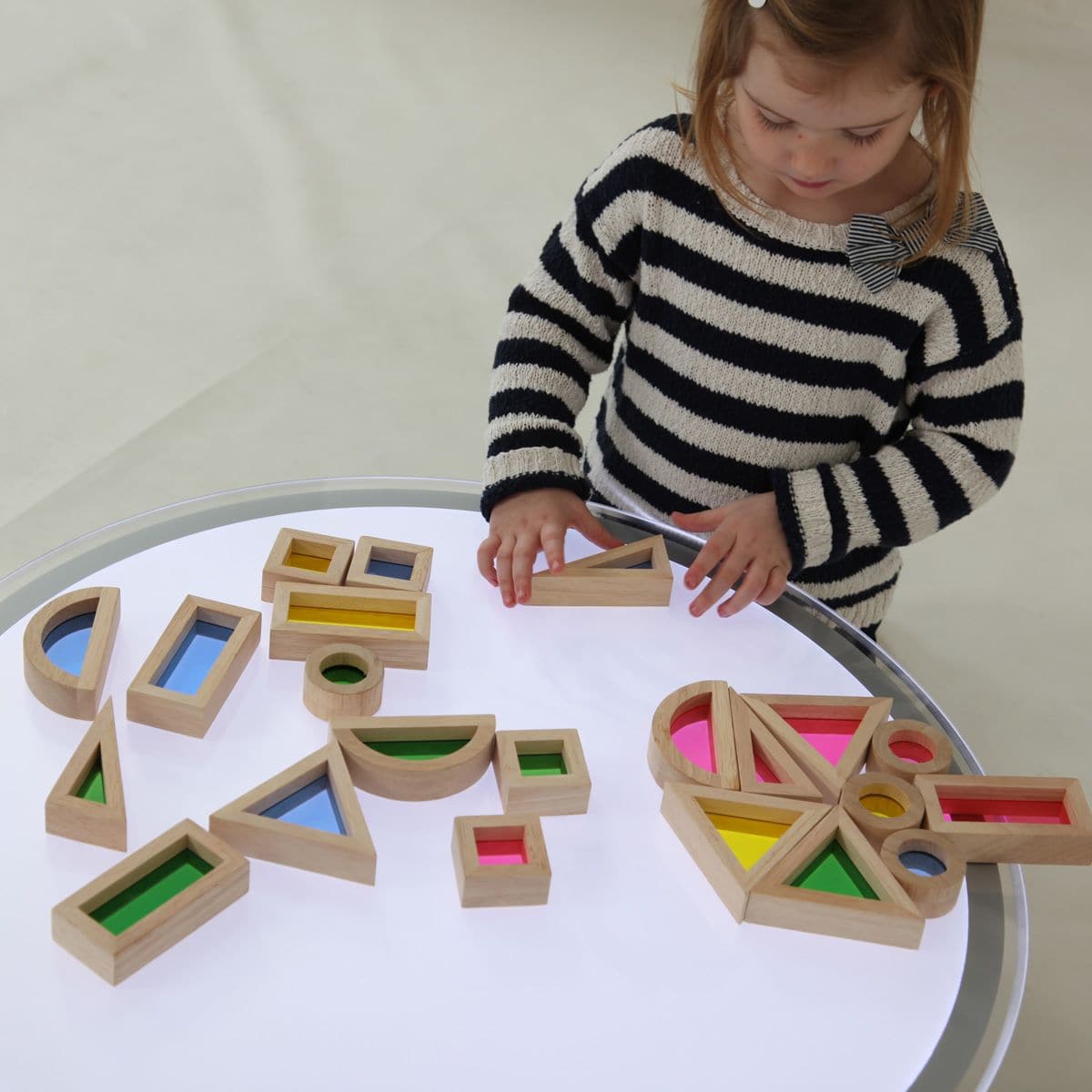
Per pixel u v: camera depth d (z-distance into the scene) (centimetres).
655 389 119
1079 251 251
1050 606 186
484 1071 70
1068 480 205
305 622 92
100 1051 69
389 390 205
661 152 110
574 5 310
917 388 113
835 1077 72
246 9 290
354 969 74
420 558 100
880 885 79
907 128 94
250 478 187
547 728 90
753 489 119
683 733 91
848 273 107
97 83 262
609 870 81
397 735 86
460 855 78
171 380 200
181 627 91
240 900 77
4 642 91
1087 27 327
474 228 239
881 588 129
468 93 275
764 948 78
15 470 182
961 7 90
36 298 211
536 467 110
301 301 218
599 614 100
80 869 77
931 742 90
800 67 87
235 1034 70
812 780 88
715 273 110
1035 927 147
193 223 230
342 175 246
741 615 102
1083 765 165
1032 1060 134
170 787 82
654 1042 72
